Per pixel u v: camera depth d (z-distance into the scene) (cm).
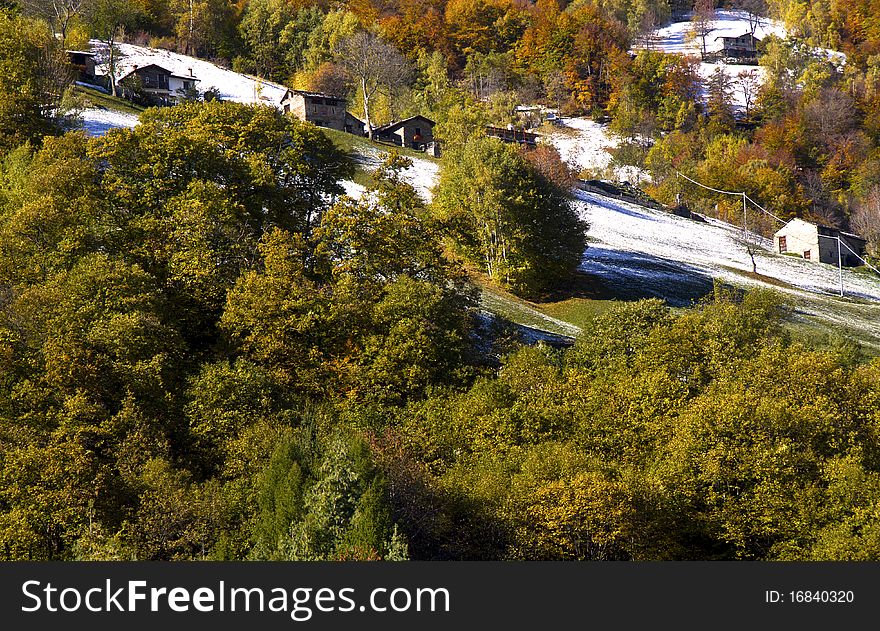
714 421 5472
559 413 5894
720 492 5409
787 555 5006
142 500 4597
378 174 8125
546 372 6412
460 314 6994
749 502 5234
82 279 6097
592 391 6078
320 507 4466
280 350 6256
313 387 6119
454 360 6612
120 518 4638
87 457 4766
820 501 5194
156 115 8612
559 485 4850
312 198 8456
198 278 6681
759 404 5547
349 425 5528
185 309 6644
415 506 4828
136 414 5297
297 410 5775
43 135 9994
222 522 4656
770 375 6075
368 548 4253
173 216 7088
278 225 7838
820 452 5544
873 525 4856
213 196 7238
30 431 5006
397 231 7600
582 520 4791
